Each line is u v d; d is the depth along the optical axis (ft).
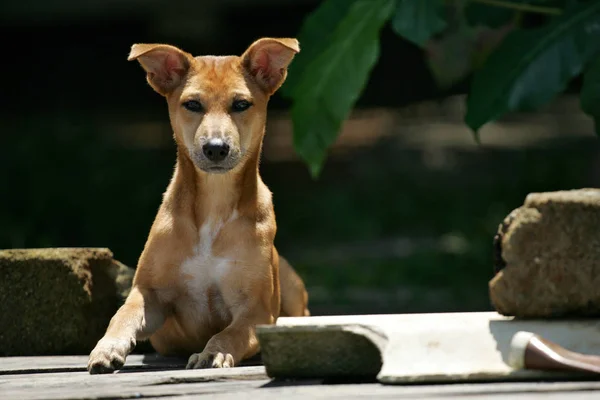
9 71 111.75
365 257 66.08
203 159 27.68
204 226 28.81
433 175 95.30
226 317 29.58
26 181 72.08
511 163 97.45
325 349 21.11
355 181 93.86
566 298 21.66
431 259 63.21
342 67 36.68
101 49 112.16
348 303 52.39
